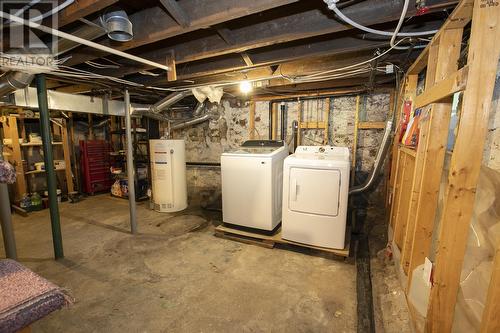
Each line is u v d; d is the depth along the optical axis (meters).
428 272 1.30
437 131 1.44
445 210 1.08
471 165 1.01
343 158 2.52
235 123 4.16
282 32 1.58
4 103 2.23
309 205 2.46
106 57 2.26
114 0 1.11
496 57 0.94
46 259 2.44
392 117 2.71
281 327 1.59
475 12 0.95
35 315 0.72
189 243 2.79
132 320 1.66
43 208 4.06
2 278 0.83
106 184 5.17
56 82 2.99
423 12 1.26
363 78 2.81
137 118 4.84
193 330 1.57
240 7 1.25
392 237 2.37
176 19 1.36
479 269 1.01
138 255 2.52
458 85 1.05
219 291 1.95
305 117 3.64
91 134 5.16
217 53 1.89
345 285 2.01
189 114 4.54
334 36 1.85
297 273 2.18
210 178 4.46
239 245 2.73
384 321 1.59
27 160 4.27
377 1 1.32
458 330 1.10
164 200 3.87
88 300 1.85
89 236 2.97
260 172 2.72
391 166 2.82
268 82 2.88
